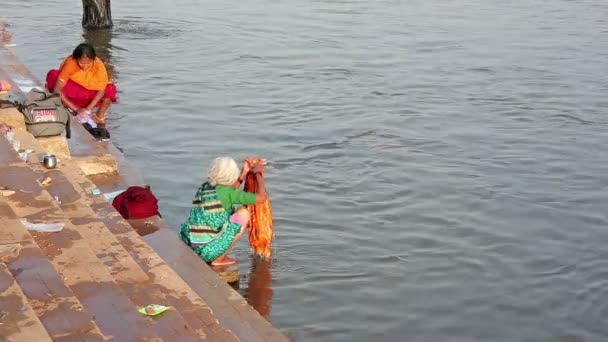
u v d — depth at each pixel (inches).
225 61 644.1
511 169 453.1
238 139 486.9
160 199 407.5
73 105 466.3
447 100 566.9
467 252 360.8
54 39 697.6
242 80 596.7
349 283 332.8
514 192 422.6
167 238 326.6
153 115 521.3
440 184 428.8
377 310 315.9
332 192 416.8
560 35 765.9
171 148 471.2
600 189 431.2
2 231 256.7
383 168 447.5
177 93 563.8
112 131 492.4
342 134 497.4
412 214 394.9
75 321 213.9
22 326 199.5
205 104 543.2
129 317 231.3
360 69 631.8
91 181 364.8
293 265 344.2
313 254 354.0
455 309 318.3
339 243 364.8
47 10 807.1
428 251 360.8
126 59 644.1
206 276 301.6
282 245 360.2
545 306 322.3
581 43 737.6
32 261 239.8
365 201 407.5
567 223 390.3
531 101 570.9
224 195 326.3
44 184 320.2
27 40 693.9
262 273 336.5
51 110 375.9
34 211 283.7
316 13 818.2
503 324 310.3
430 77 617.9
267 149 473.7
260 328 273.1
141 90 568.1
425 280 337.4
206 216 326.0
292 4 856.3
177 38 710.5
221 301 286.7
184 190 418.9
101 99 477.1
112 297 239.1
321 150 471.5
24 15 783.7
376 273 341.7
